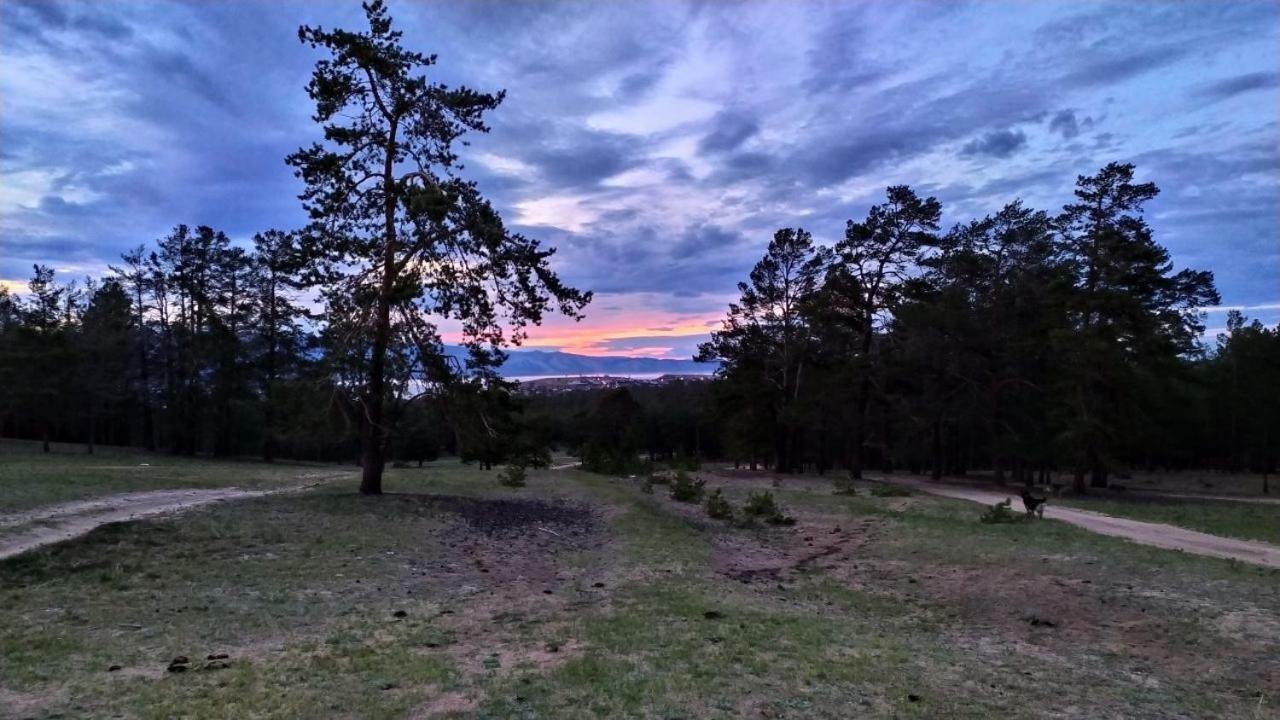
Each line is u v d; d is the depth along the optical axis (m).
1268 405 54.47
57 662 7.49
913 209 44.66
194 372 55.16
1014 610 11.60
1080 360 38.50
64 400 50.72
